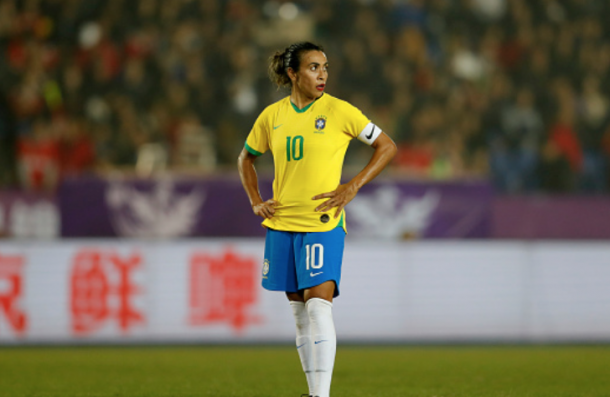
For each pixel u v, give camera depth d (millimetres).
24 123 41969
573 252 30812
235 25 48531
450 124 45031
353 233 33750
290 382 18891
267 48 48062
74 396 16531
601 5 53438
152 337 29453
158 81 44688
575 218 37906
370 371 21188
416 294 30344
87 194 33094
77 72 44562
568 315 30641
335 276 13055
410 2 51062
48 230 35531
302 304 13633
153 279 29578
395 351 27031
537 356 25203
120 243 29516
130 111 42719
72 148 41188
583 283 30766
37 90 43062
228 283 29844
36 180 40406
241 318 29781
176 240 30969
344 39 49000
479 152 43688
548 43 51031
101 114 42750
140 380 19312
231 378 19719
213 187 33500
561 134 46062
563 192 43594
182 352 26609
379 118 44062
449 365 22672
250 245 30047
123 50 45875
